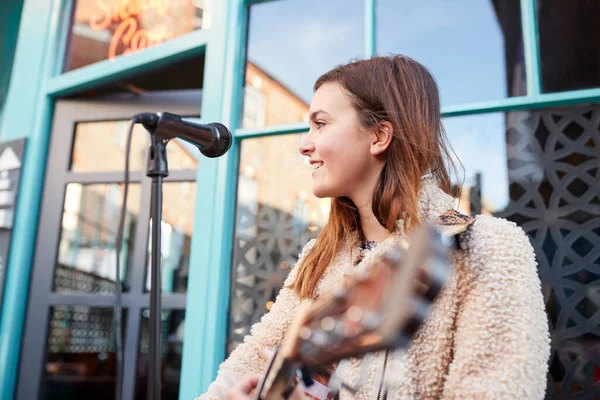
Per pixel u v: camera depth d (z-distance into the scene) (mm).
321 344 494
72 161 2637
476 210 1719
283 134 2090
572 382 1521
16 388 2365
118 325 916
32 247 2512
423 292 441
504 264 757
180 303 2320
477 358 708
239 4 2215
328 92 1020
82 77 2539
